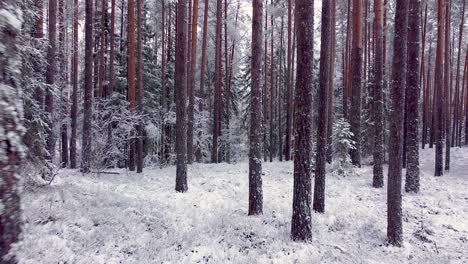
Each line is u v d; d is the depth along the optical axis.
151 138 21.69
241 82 34.38
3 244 1.62
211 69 29.27
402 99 8.83
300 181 8.32
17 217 1.73
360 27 16.67
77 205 9.03
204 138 24.84
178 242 7.66
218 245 7.68
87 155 15.09
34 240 6.48
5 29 1.70
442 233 9.70
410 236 9.50
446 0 19.75
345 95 23.08
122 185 12.97
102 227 7.80
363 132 21.23
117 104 20.44
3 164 1.63
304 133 8.32
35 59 9.78
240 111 34.75
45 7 17.78
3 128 1.64
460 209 11.55
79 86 24.62
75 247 6.64
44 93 12.92
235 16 26.69
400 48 8.81
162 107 21.78
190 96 19.38
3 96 1.66
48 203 8.80
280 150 27.45
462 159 21.73
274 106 33.31
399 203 8.80
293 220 8.38
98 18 22.19
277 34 28.95
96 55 22.17
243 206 11.41
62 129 22.81
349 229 9.80
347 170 16.58
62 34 20.86
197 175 15.91
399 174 8.81
